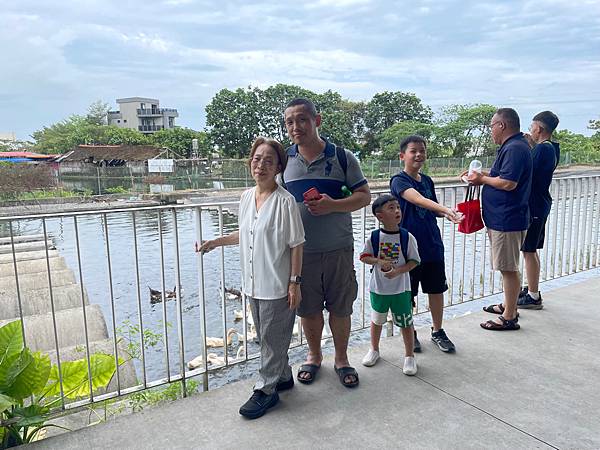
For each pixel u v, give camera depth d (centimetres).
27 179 3144
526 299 394
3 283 801
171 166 3934
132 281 1223
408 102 5741
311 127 244
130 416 239
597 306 399
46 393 272
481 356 306
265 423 230
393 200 273
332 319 270
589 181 477
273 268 229
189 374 279
